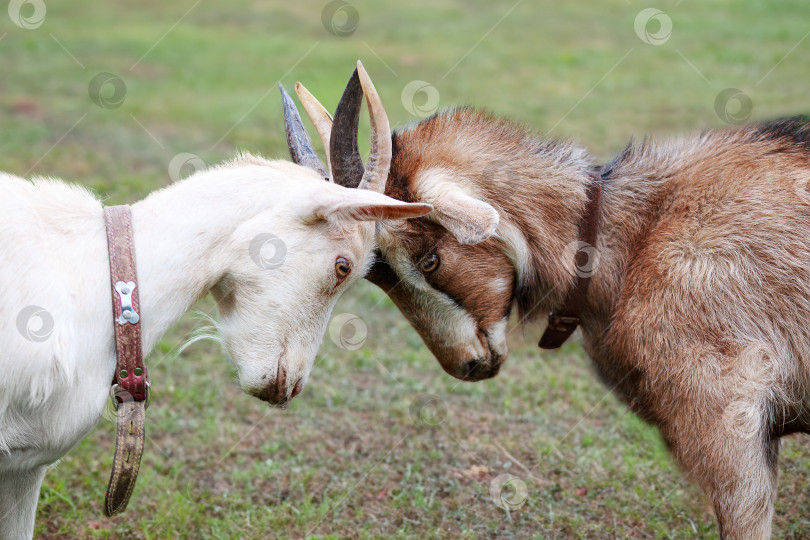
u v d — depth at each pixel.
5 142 9.55
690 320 3.62
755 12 16.28
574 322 4.11
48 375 3.03
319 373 6.02
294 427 5.36
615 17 17.31
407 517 4.51
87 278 3.16
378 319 6.87
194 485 4.76
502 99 11.65
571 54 14.24
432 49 15.02
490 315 4.02
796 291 3.61
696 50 13.67
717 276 3.62
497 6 18.92
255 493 4.68
